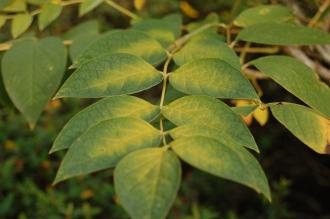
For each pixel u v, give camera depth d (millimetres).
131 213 290
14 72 491
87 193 1783
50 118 1944
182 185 1927
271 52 692
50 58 497
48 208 1676
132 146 336
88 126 361
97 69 392
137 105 372
